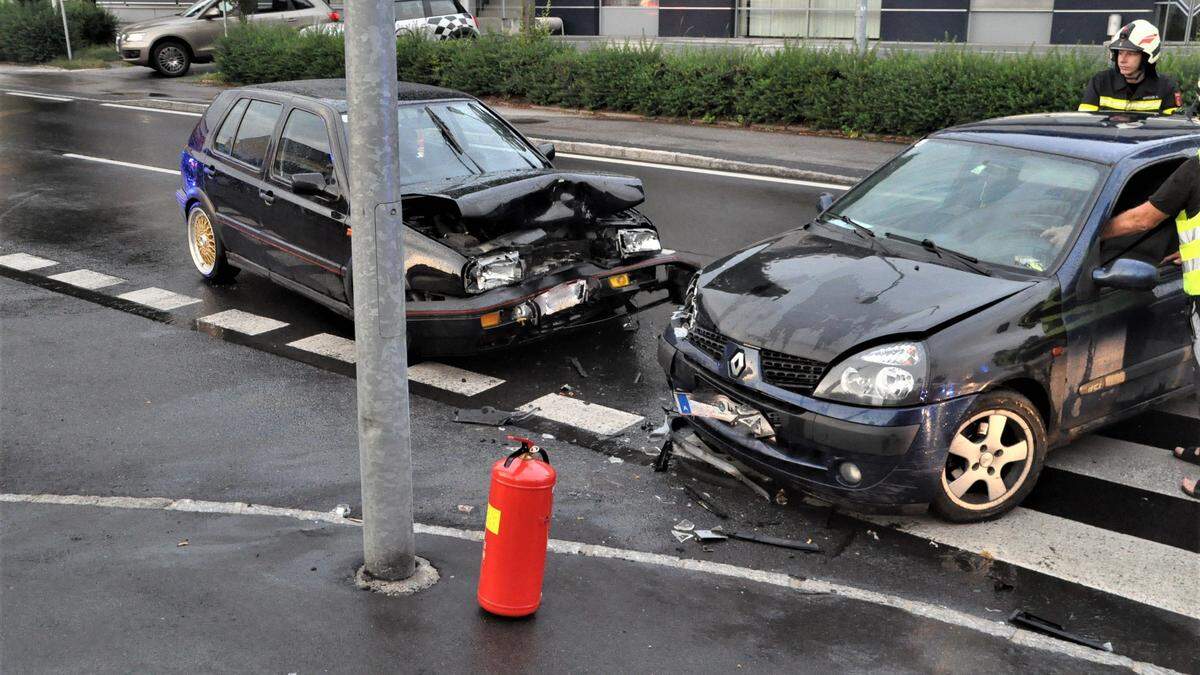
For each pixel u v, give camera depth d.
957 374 4.78
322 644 3.84
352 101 3.74
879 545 4.89
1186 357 5.79
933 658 3.91
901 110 14.92
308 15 25.48
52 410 6.45
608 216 7.60
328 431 6.18
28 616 3.97
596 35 29.66
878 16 25.62
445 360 7.43
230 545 4.64
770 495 5.37
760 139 15.49
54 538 4.69
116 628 3.90
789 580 4.49
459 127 7.98
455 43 20.55
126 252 10.23
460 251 6.81
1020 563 4.74
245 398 6.69
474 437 6.12
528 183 6.95
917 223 5.87
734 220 11.05
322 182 7.38
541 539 3.97
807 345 4.95
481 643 3.89
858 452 4.77
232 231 8.55
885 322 4.93
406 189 7.22
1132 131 6.09
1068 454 5.90
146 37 24.59
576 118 17.88
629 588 4.36
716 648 3.93
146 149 15.63
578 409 6.54
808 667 3.82
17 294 8.91
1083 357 5.22
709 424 5.43
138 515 4.96
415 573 4.38
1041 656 3.95
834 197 6.60
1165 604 4.42
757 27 27.55
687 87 17.06
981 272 5.33
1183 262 5.21
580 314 7.33
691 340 5.58
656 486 5.48
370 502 4.21
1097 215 5.38
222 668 3.67
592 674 3.73
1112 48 8.55
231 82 23.27
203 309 8.55
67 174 13.83
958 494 5.01
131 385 6.89
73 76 25.45
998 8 23.84
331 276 7.50
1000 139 6.16
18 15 28.83
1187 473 5.66
